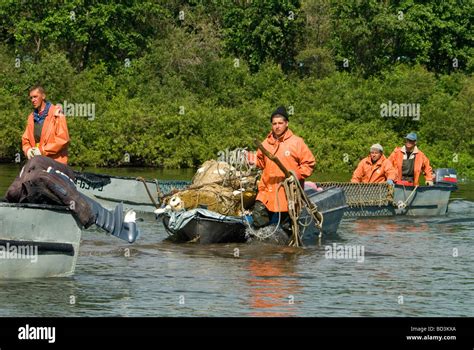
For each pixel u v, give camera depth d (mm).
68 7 90812
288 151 31047
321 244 32156
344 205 35812
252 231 31031
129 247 30141
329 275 26172
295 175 30594
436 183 48219
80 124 76375
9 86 82938
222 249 30172
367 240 33875
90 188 39031
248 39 98125
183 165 77125
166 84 87562
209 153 76500
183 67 89625
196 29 98500
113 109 80188
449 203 50250
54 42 91625
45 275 24328
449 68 105312
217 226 30953
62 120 29031
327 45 100250
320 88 88000
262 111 83188
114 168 74562
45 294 22688
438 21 101875
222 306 22016
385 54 100562
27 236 23641
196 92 89375
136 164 78500
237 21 98938
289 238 31516
